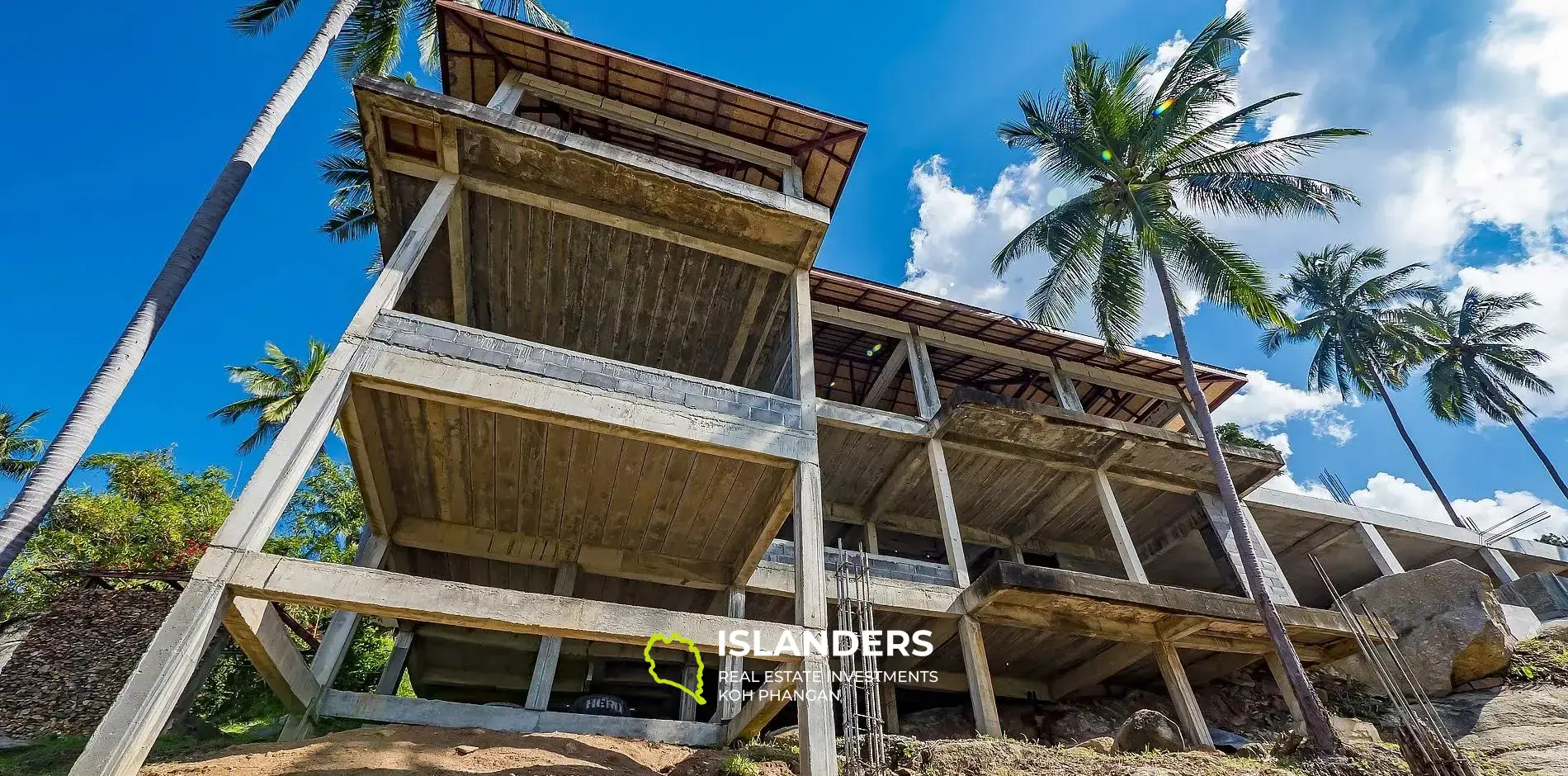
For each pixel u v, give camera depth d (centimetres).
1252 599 1407
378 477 1152
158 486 2834
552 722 1109
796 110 1301
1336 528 2203
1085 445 1753
